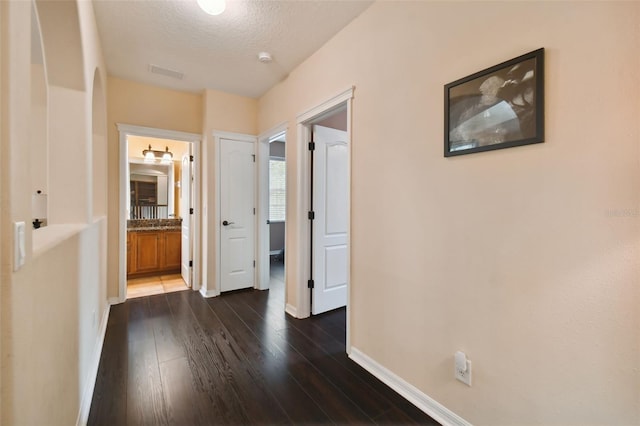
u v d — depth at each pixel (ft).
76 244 4.50
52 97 5.42
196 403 5.42
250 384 6.00
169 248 15.19
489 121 4.29
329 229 10.01
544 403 3.81
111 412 5.15
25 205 2.36
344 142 10.37
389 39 6.06
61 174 5.51
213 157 11.76
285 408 5.34
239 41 8.04
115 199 10.60
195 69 9.77
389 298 6.09
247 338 8.03
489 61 4.32
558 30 3.61
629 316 3.17
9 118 2.09
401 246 5.81
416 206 5.49
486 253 4.40
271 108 11.37
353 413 5.24
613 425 3.29
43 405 2.93
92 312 6.26
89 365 5.78
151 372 6.35
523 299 4.00
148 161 16.87
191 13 6.92
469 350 4.64
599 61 3.31
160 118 11.37
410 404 5.47
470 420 4.62
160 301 11.04
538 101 3.76
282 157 20.75
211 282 11.73
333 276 10.19
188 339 7.91
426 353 5.32
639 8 3.06
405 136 5.71
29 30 2.51
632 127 3.11
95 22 7.07
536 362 3.88
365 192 6.70
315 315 9.70
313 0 6.42
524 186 3.95
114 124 10.50
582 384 3.50
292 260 9.81
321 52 8.26
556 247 3.67
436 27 5.10
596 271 3.37
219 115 11.80
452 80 4.84
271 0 6.42
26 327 2.43
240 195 12.42
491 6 4.30
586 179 3.42
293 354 7.22
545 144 3.73
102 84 8.58
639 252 3.10
